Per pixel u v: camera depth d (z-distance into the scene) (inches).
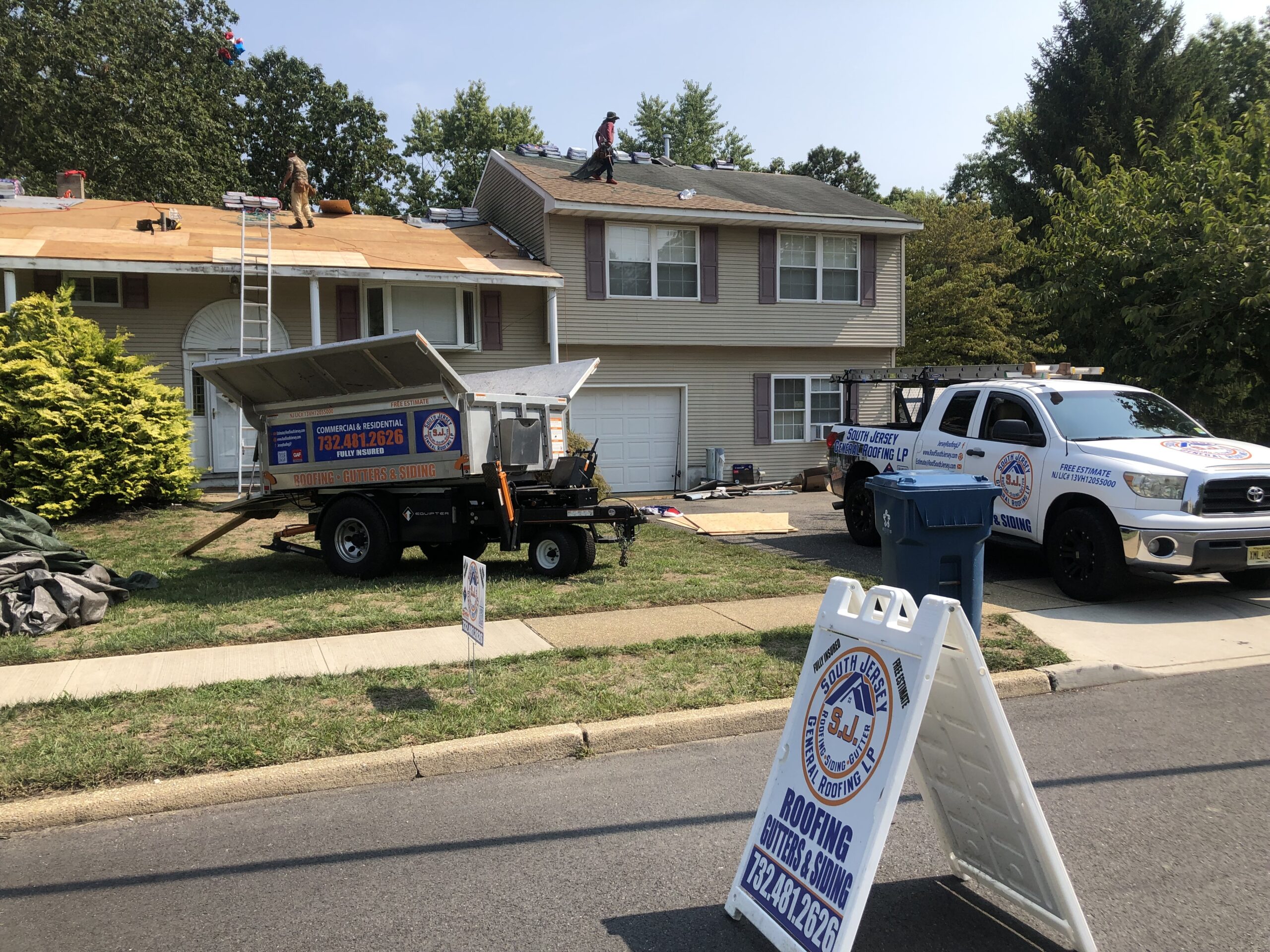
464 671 247.4
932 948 127.3
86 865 154.6
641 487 808.3
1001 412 390.0
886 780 115.6
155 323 657.0
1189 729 215.2
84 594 298.7
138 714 213.2
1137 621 307.3
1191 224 574.6
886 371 496.7
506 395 377.7
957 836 139.6
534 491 384.2
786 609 321.1
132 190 1295.5
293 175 768.3
